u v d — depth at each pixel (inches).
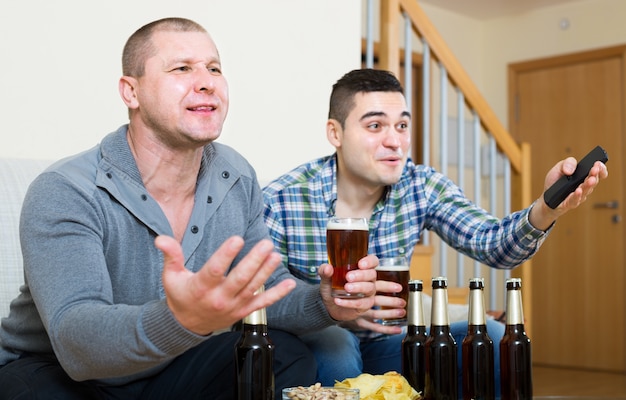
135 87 58.4
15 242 70.4
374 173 72.7
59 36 90.2
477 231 71.7
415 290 57.0
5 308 69.2
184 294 40.0
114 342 43.8
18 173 74.3
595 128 205.5
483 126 137.3
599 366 202.5
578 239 207.5
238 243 37.9
